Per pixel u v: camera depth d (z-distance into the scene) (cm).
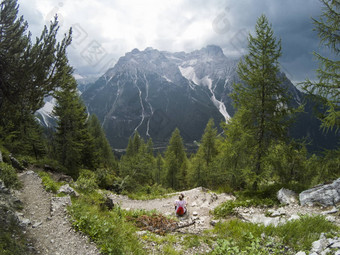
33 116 2081
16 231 589
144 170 3155
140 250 615
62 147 2294
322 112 921
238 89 1258
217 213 1051
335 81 863
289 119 1158
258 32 1177
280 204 992
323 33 895
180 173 3853
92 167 2892
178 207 1135
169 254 622
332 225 644
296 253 537
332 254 485
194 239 699
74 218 694
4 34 757
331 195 884
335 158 927
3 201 709
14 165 1427
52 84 980
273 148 1229
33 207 789
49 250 548
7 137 1770
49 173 1667
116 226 712
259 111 1212
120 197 1608
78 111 2303
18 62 812
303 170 1505
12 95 864
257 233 664
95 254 546
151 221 948
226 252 595
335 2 850
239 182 1517
